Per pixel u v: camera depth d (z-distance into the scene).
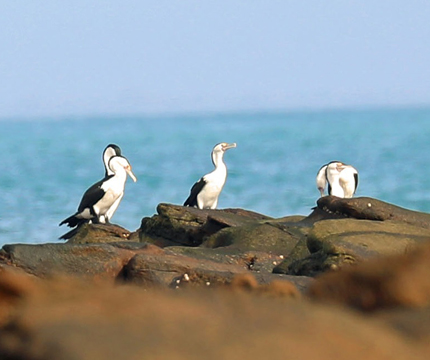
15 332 1.20
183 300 1.27
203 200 28.78
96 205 25.88
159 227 18.59
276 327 1.17
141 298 1.27
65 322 1.18
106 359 1.09
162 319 1.18
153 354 1.09
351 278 1.55
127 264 10.97
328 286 1.57
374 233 11.98
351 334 1.19
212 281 10.16
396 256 1.58
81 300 1.28
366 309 1.50
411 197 47.09
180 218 18.50
